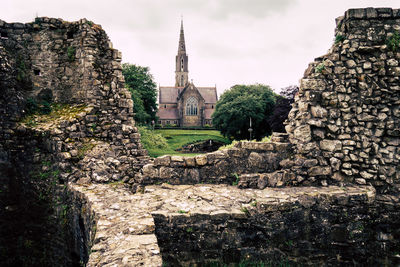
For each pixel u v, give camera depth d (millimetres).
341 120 5793
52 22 7695
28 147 6680
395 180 5637
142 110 33375
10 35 7336
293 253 4777
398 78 5688
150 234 3510
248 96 46812
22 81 7328
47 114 7457
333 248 5012
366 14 5746
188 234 4238
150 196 5078
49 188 6418
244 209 4520
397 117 5711
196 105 91312
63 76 7789
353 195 5102
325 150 5770
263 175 5613
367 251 5188
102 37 7781
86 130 7043
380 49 5711
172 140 50469
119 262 2775
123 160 6895
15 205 6676
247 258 4469
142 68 45656
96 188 5871
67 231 6066
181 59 113938
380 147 5730
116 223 3809
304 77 6297
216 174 5957
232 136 50250
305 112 5809
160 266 2730
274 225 4652
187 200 4871
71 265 5930
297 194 5090
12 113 6816
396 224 5352
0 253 6453
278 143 6008
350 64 5809
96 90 7387
